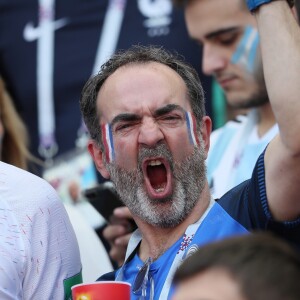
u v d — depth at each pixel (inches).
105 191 297.1
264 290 133.6
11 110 370.9
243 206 231.3
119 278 245.3
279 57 224.5
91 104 248.2
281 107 218.5
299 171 217.2
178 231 236.5
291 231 223.8
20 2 433.7
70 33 427.8
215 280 136.1
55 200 252.7
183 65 246.2
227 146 339.0
